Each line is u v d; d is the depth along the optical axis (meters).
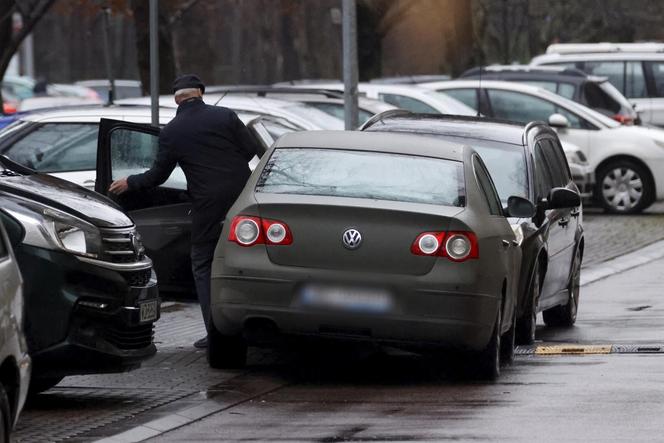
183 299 44.97
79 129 47.19
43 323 27.77
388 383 32.28
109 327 28.36
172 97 61.38
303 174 32.25
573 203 38.19
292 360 35.41
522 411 28.19
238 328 31.44
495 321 31.69
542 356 36.62
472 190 31.95
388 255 30.59
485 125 40.75
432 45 140.88
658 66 95.00
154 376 32.72
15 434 26.34
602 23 155.38
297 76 163.50
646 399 29.23
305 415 28.23
